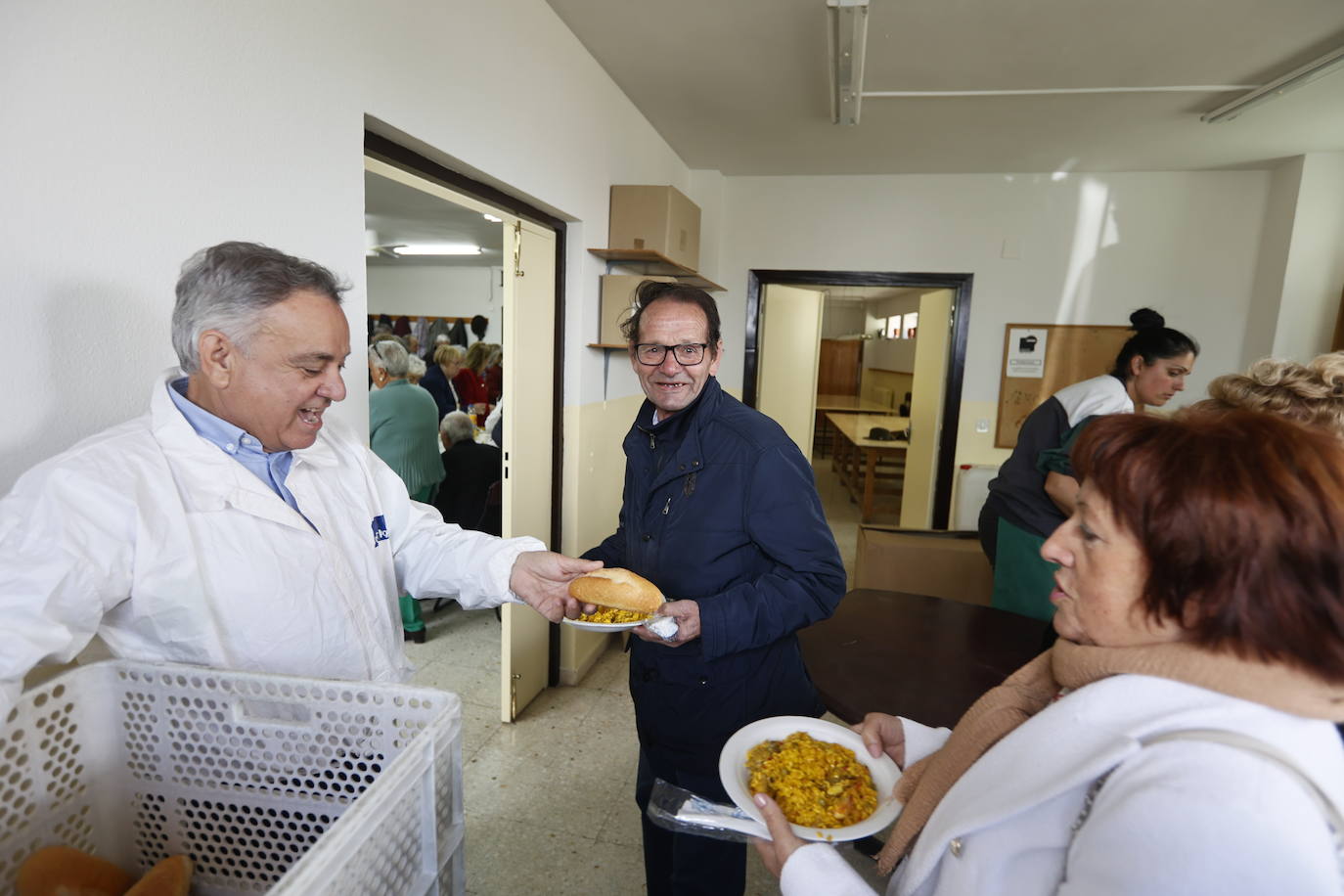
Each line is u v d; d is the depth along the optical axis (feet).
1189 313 13.61
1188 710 1.62
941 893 2.07
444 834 2.33
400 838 2.07
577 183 8.63
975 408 14.61
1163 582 1.67
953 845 2.07
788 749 3.21
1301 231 12.29
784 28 7.98
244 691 2.47
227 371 2.87
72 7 2.88
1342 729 1.89
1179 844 1.43
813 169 14.12
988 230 14.11
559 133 7.97
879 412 29.81
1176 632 1.73
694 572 4.39
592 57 8.86
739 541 4.33
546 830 6.62
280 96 4.00
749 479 4.26
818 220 14.70
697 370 4.42
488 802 7.01
